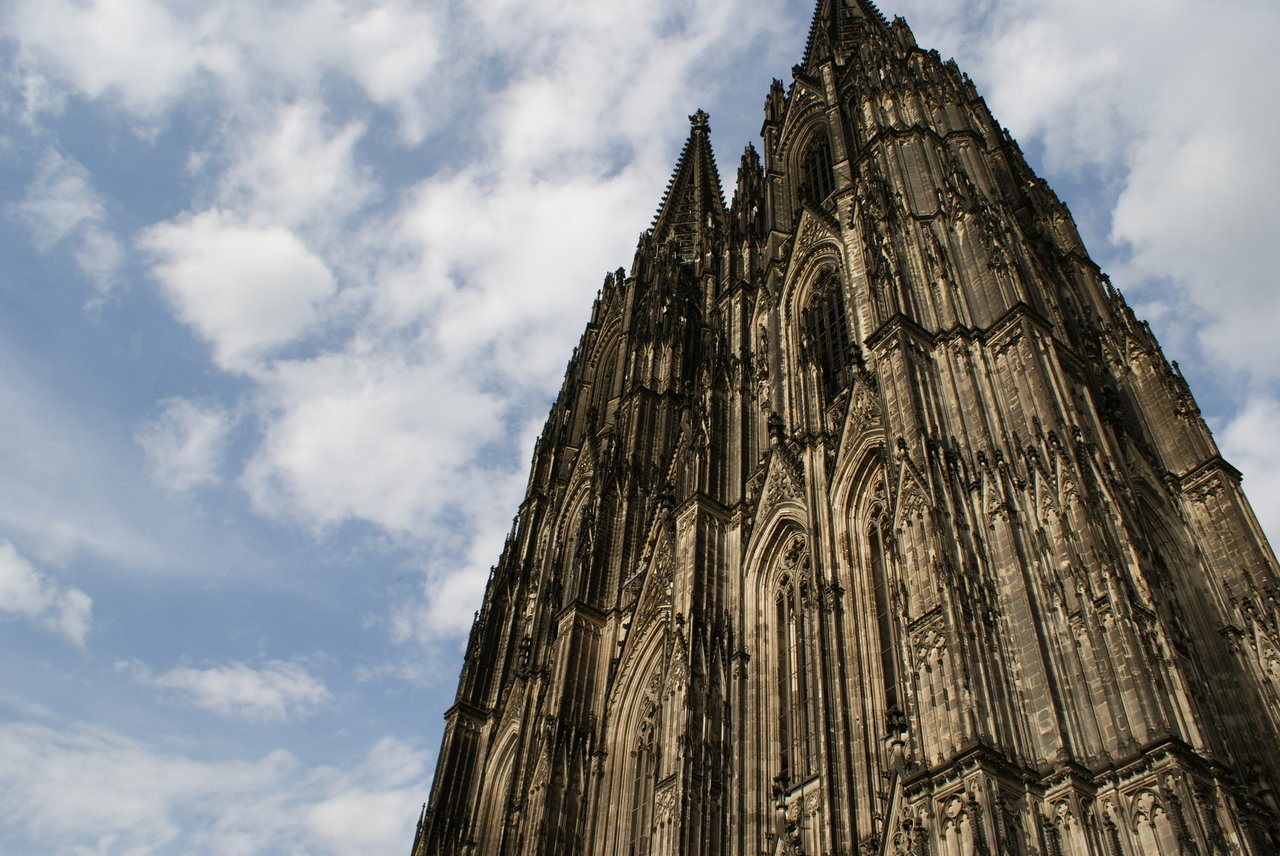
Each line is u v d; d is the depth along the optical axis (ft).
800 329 235.81
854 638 158.61
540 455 354.33
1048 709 113.39
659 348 324.60
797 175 295.28
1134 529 128.06
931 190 200.34
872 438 179.32
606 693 217.15
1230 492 180.55
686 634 183.11
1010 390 150.61
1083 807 104.53
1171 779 100.73
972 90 279.49
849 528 174.70
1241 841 97.96
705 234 389.80
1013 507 134.51
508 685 271.90
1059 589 123.75
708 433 223.71
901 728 128.47
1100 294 230.48
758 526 199.00
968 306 169.99
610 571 252.21
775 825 154.71
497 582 309.63
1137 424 197.98
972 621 121.70
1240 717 148.05
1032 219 245.86
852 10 340.59
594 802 199.52
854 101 276.21
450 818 248.73
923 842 106.32
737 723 171.42
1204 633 160.76
